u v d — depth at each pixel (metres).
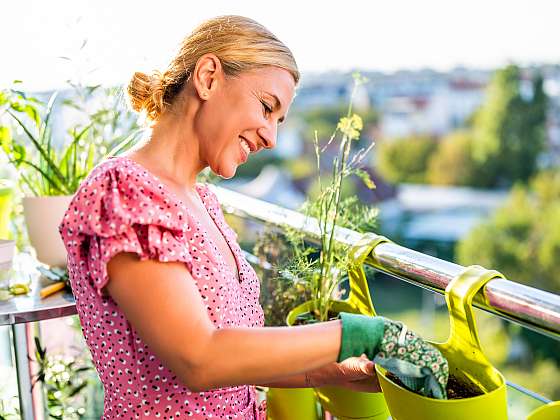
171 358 1.05
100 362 1.23
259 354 1.03
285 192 23.28
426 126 24.06
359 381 1.32
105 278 1.07
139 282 1.06
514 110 22.92
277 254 1.85
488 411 1.05
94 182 1.13
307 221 1.62
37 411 1.95
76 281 1.22
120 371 1.21
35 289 1.88
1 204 2.04
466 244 22.56
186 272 1.08
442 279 1.21
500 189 23.20
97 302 1.19
